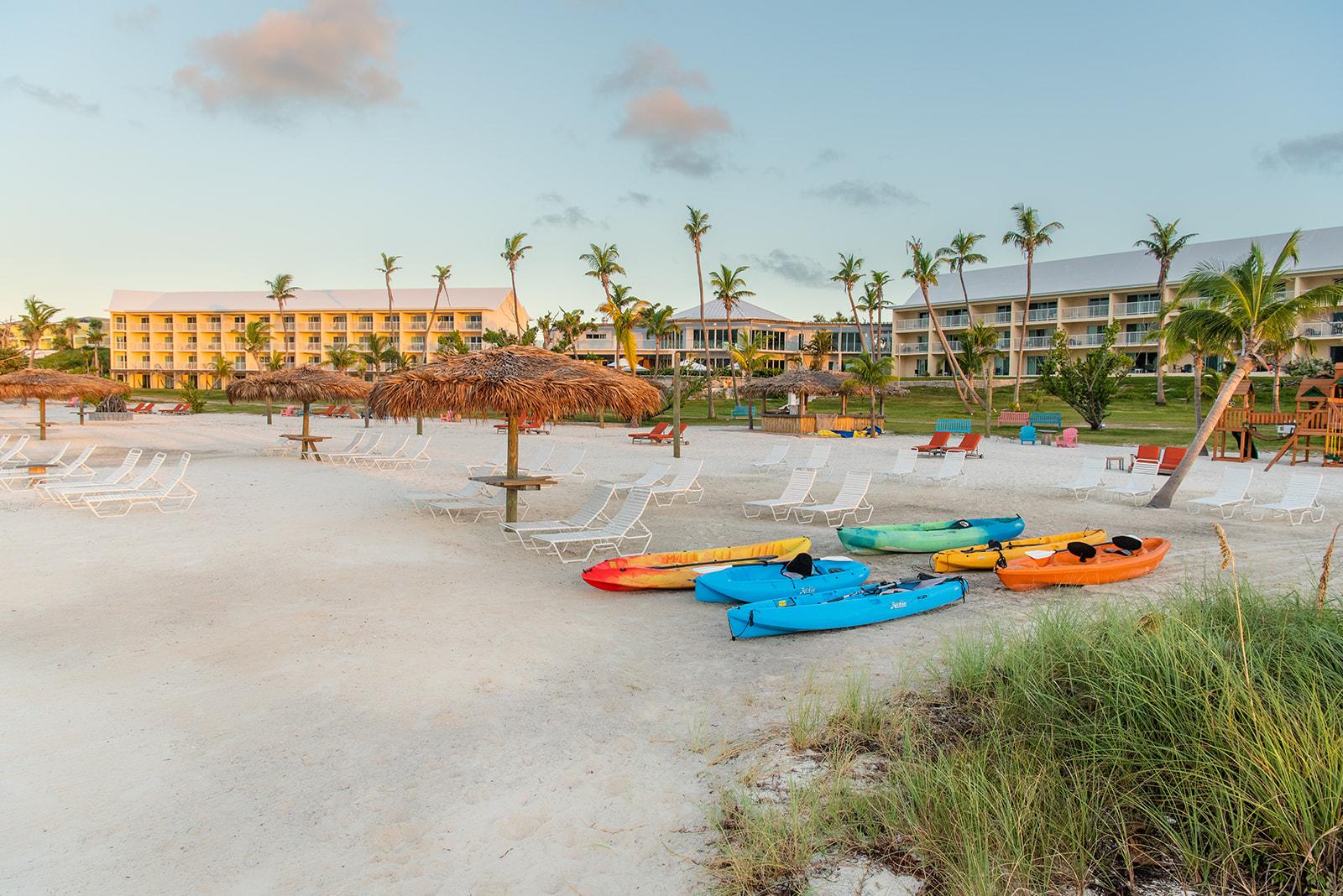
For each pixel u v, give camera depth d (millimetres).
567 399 11680
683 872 3816
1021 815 3889
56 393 25375
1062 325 59625
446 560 10172
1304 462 23641
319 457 22172
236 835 4078
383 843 4027
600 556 10680
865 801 4262
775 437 33125
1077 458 24734
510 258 66375
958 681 5781
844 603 7520
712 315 81375
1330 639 5098
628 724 5445
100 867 3785
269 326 81000
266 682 6078
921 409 52125
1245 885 3518
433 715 5555
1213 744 4129
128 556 10031
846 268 62500
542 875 3789
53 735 5141
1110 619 5859
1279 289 14930
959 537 11117
